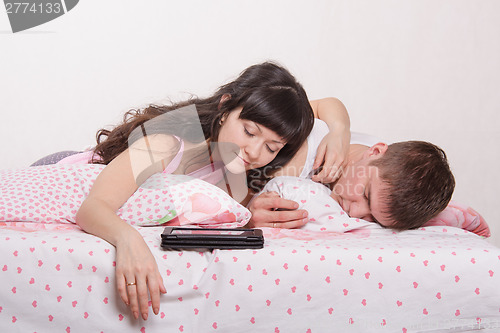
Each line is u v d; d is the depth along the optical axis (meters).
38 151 2.74
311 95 2.84
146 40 2.75
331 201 1.52
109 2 2.72
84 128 2.75
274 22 2.79
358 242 1.29
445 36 2.86
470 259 1.21
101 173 1.41
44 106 2.73
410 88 2.87
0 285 1.14
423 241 1.32
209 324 1.16
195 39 2.77
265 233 1.38
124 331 1.15
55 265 1.14
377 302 1.19
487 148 2.88
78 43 2.72
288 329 1.18
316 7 2.80
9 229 1.25
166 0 2.75
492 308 1.21
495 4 2.85
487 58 2.87
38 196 1.40
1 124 2.71
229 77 2.79
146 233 1.29
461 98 2.89
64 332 1.15
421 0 2.84
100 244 1.17
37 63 2.71
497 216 2.82
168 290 1.14
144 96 2.76
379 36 2.84
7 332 1.14
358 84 2.85
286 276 1.17
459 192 2.84
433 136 2.86
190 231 1.23
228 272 1.16
